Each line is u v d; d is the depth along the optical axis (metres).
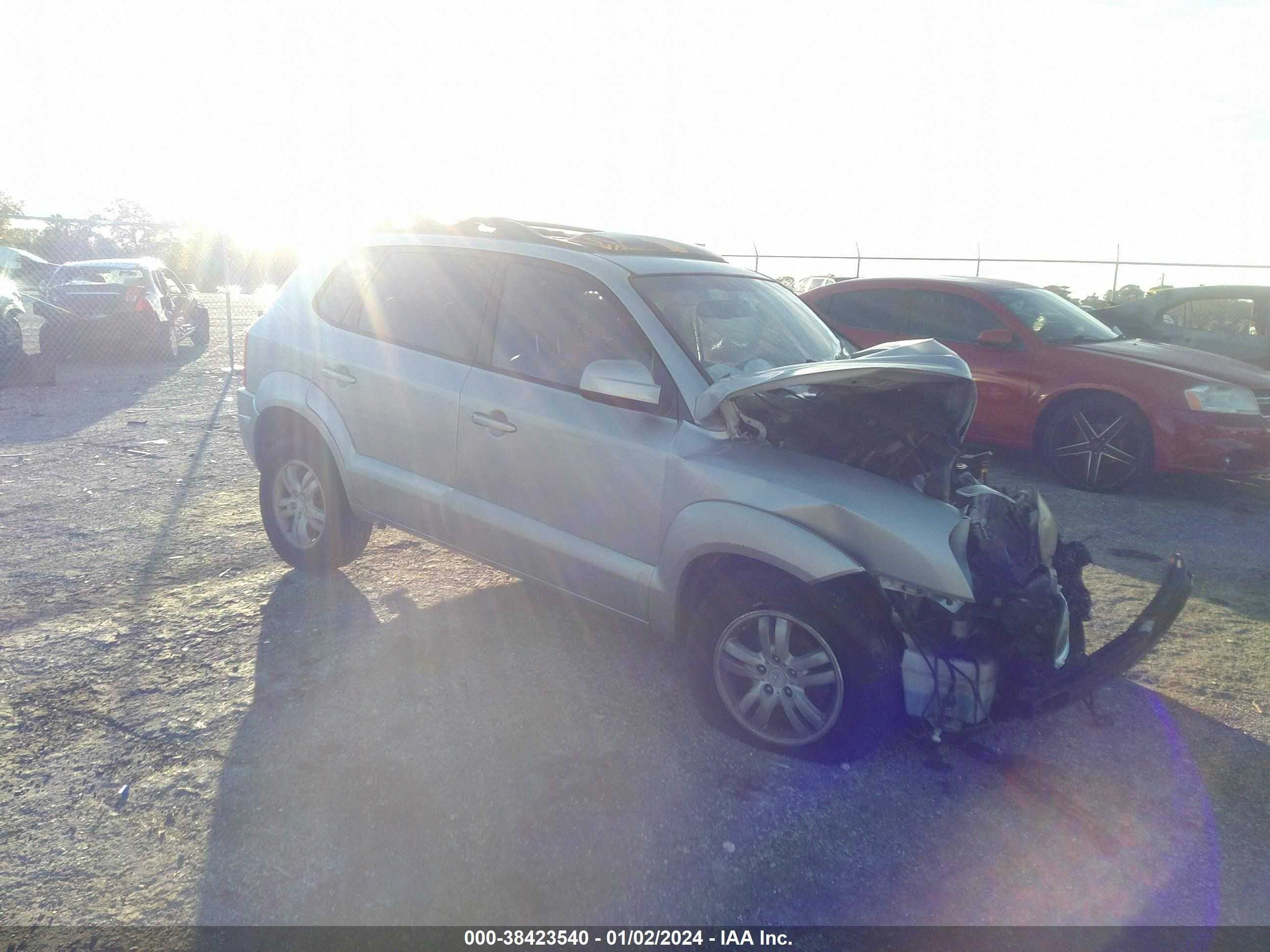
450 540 4.28
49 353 13.06
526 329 4.02
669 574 3.50
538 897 2.66
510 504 4.00
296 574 5.08
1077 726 3.71
